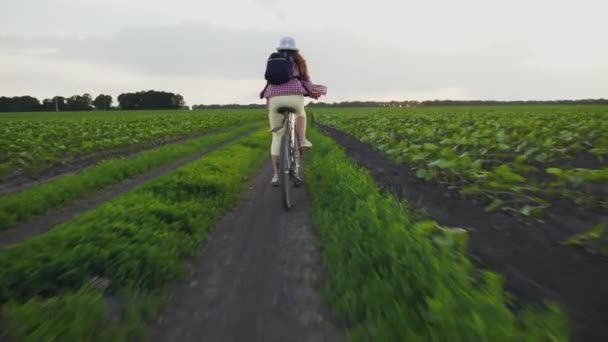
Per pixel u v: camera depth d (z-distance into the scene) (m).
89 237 3.77
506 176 5.27
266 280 3.34
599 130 11.48
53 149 12.84
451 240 3.27
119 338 2.34
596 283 2.95
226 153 10.95
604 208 4.86
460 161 6.18
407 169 8.45
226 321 2.68
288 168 5.73
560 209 4.92
